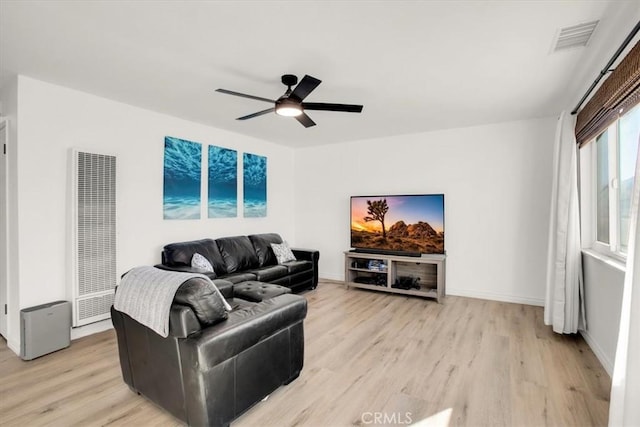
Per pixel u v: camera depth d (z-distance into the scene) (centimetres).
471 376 234
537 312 378
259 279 400
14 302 282
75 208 295
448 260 461
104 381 230
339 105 267
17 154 275
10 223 288
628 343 143
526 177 412
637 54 174
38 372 243
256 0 177
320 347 284
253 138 520
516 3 179
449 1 177
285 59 246
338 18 193
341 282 541
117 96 327
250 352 187
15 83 277
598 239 301
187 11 187
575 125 311
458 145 454
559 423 183
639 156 145
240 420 187
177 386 174
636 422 140
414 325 338
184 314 161
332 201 567
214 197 454
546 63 251
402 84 295
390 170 508
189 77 279
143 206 368
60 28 204
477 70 265
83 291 300
